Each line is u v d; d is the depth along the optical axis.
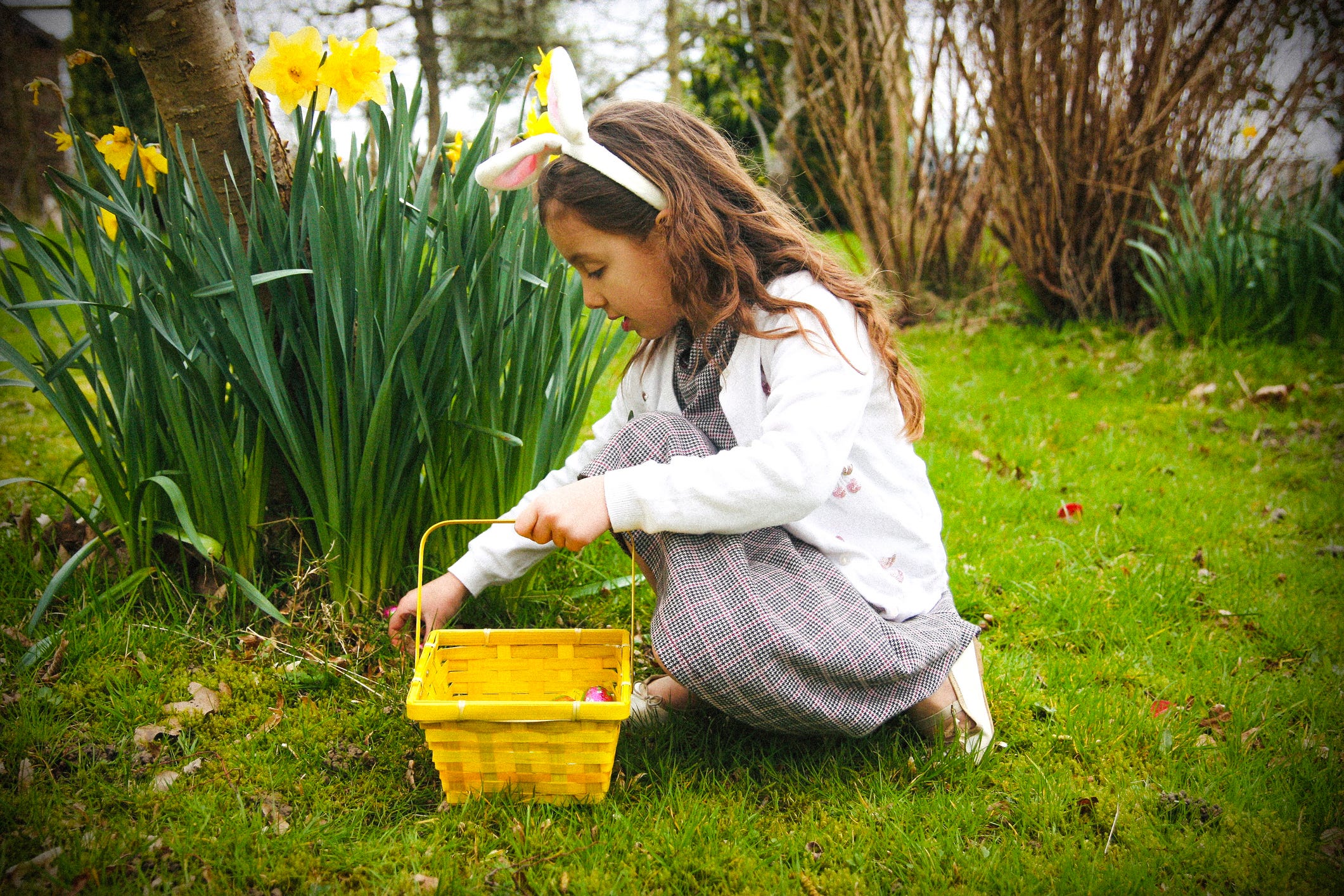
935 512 1.61
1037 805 1.36
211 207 1.57
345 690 1.60
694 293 1.38
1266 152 4.61
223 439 1.66
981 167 5.05
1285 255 4.17
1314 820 1.34
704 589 1.30
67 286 1.63
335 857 1.23
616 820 1.30
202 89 1.70
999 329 4.93
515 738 1.28
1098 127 4.48
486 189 1.61
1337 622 1.96
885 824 1.32
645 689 1.61
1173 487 2.76
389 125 1.80
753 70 7.35
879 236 5.15
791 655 1.27
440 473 1.79
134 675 1.59
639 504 1.31
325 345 1.58
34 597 1.79
